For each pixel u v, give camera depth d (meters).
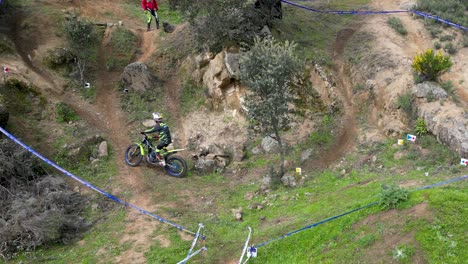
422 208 7.77
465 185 8.51
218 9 14.92
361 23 19.88
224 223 10.12
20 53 16.77
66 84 16.05
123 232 9.71
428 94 12.28
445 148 10.88
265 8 16.83
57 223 9.35
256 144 13.69
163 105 16.03
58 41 17.67
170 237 9.48
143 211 10.62
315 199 10.46
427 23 18.97
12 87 14.11
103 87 16.55
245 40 15.47
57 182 11.22
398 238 7.41
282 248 8.42
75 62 17.06
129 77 16.62
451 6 20.14
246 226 9.85
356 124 14.07
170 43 18.73
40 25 18.16
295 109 14.41
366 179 10.75
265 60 11.34
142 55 18.53
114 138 14.12
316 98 15.05
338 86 16.00
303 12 21.12
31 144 12.76
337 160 12.40
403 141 11.85
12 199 10.30
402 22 19.38
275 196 11.09
